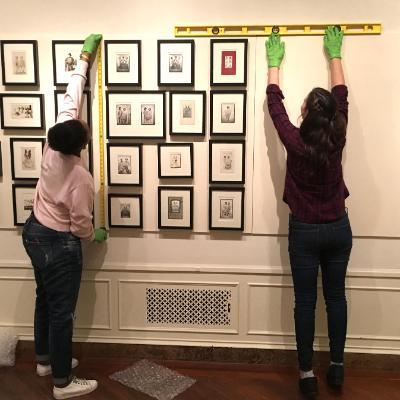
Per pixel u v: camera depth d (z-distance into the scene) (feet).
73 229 7.04
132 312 8.54
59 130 6.65
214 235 8.25
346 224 7.22
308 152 6.63
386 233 7.91
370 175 7.80
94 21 7.83
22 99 8.00
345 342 8.18
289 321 8.34
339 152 6.81
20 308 8.66
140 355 8.59
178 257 8.36
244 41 7.60
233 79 7.71
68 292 7.18
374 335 8.23
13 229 8.46
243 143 7.85
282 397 7.50
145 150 8.08
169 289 8.45
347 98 7.57
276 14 7.59
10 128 8.11
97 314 8.58
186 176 8.03
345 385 7.85
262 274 8.26
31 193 8.28
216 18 7.68
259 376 8.11
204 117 7.85
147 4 7.74
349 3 7.48
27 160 8.19
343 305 7.44
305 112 6.87
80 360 8.54
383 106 7.62
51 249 7.01
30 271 8.59
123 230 8.34
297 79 7.67
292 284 8.24
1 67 7.98
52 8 7.85
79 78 7.48
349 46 7.54
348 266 8.09
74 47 7.84
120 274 8.46
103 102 8.00
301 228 7.11
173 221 8.18
